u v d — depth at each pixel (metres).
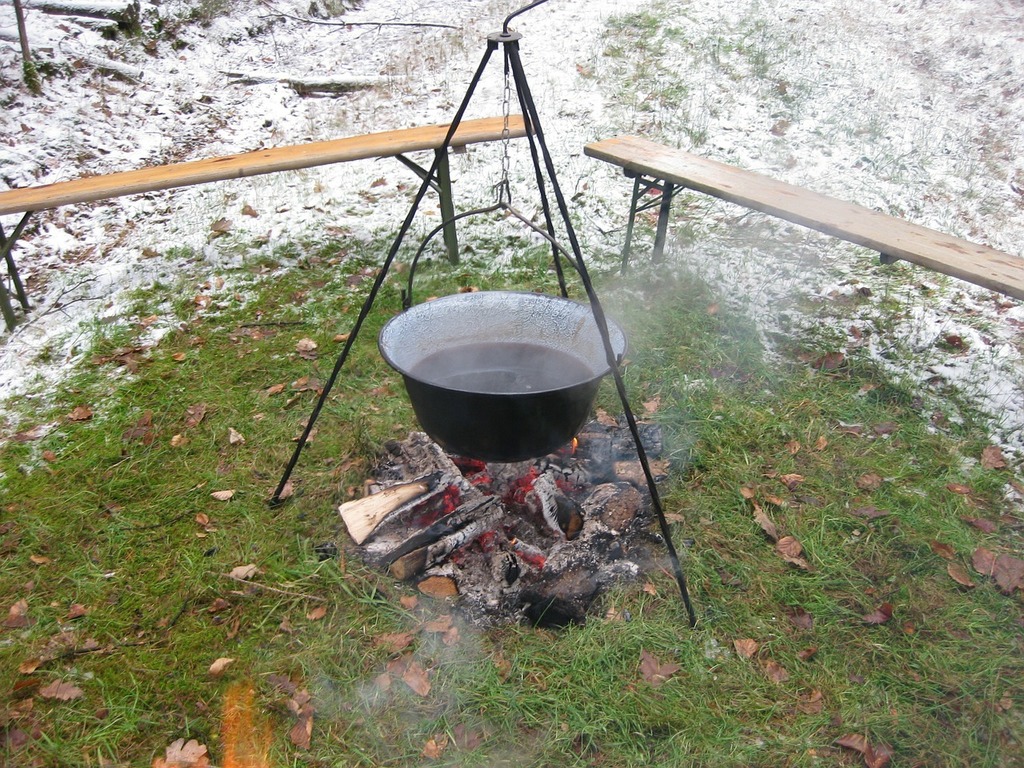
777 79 6.34
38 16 6.67
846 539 2.85
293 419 3.50
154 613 2.64
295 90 6.94
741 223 4.92
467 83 6.86
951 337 3.79
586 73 6.72
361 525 2.76
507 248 4.79
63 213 5.19
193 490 3.14
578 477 3.01
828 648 2.48
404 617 2.58
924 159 5.32
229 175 4.21
